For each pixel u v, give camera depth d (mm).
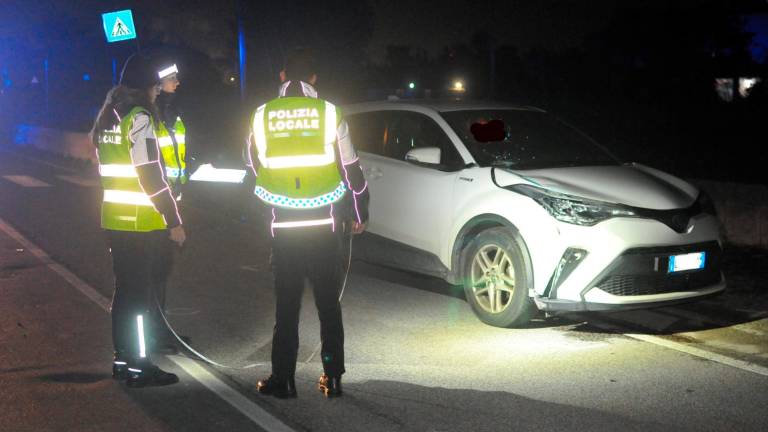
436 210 7098
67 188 16328
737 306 7207
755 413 4832
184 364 5770
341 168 4961
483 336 6402
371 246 7734
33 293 7758
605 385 5301
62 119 39719
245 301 7602
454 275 6977
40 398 5062
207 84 31000
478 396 5113
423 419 4746
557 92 31859
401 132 7719
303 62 4918
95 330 6555
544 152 7219
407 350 6059
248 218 12344
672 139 20234
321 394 5160
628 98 27828
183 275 8648
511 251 6383
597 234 6066
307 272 5012
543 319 6895
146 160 4949
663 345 6180
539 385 5309
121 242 5164
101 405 4957
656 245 6152
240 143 21094
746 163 16922
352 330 6586
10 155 25062
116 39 18719
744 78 31219
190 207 13484
